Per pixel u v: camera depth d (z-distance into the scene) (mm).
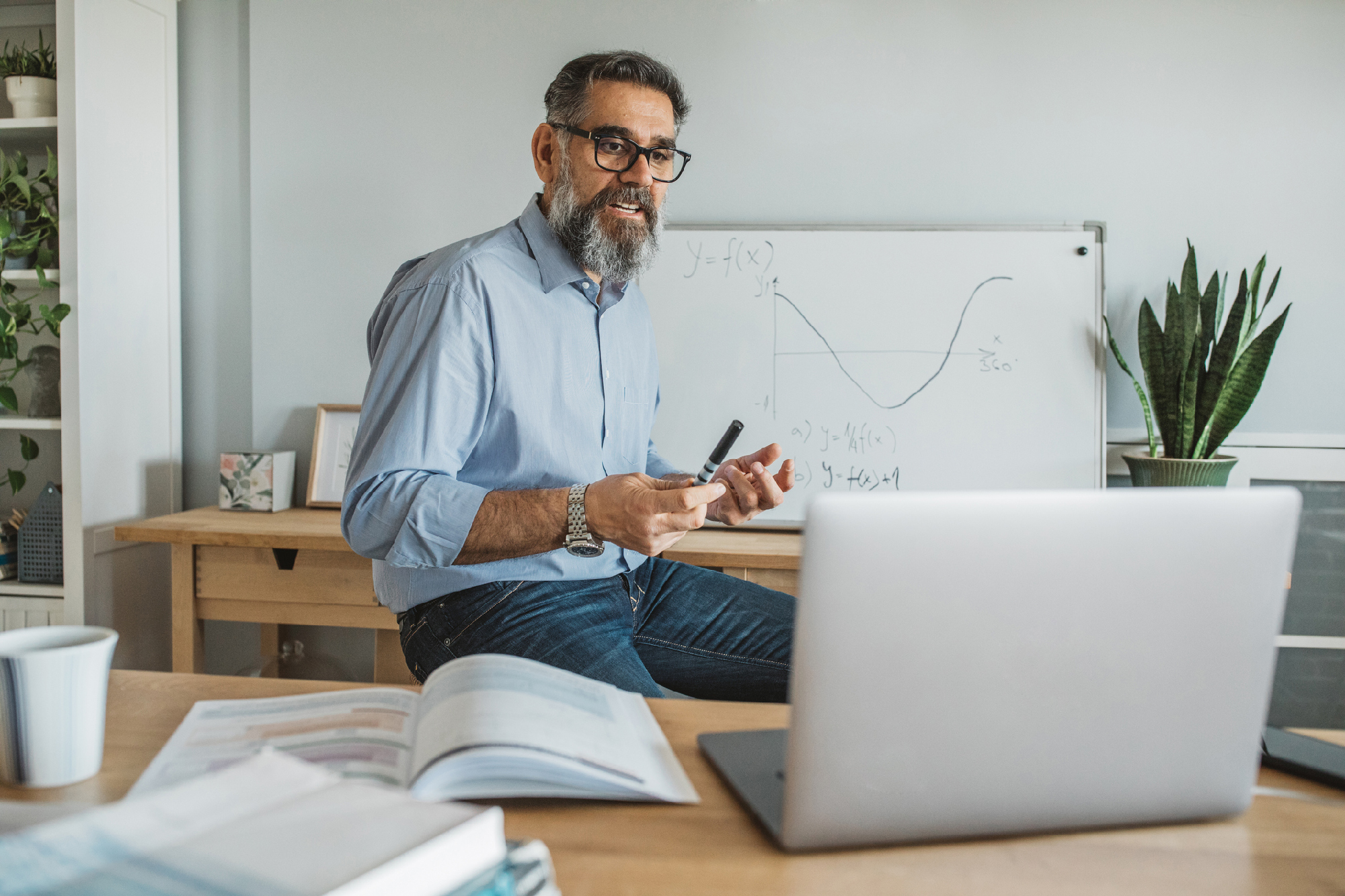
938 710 483
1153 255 1950
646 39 1978
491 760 505
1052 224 1944
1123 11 1926
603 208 1217
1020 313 1945
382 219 2033
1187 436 1783
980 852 506
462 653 1095
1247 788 543
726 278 1982
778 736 654
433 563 1025
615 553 1238
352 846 332
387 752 563
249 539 1715
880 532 459
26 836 340
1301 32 1902
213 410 2152
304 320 2061
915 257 1957
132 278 1975
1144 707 511
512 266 1207
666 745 626
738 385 1986
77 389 1868
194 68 2090
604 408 1305
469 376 1117
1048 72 1944
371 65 2012
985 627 480
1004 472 1945
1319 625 1930
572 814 536
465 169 2014
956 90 1955
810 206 1987
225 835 343
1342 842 527
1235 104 1921
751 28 1967
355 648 2121
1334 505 1923
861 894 456
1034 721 496
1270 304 1937
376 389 1130
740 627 1246
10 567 2041
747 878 468
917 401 1960
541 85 1993
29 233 1946
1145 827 539
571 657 1025
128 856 324
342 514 1079
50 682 527
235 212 2105
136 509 2016
